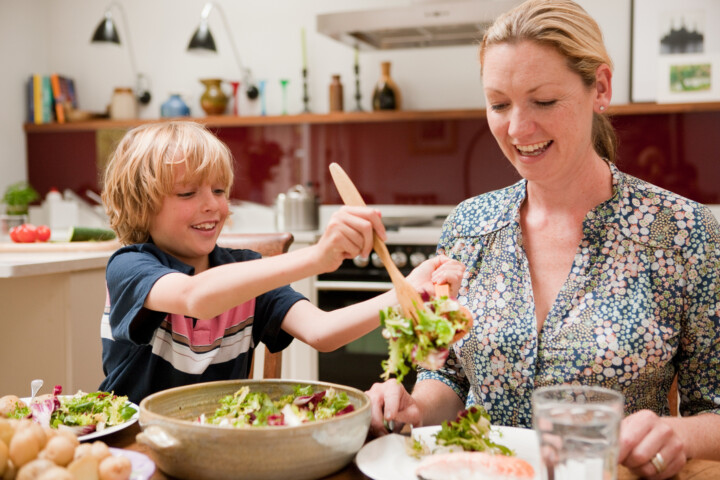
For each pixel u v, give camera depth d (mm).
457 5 3094
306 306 1256
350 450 771
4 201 3883
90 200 4395
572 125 1042
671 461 773
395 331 759
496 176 3795
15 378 2377
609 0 3559
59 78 4355
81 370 2352
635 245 1113
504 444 855
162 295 995
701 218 1107
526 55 1011
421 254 3162
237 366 1249
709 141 3492
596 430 632
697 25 3391
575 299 1124
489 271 1215
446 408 1200
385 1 3949
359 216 863
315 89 4082
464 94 3854
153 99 4352
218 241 1705
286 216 3562
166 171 1176
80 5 4441
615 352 1086
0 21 4180
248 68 4180
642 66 3482
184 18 4270
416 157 3914
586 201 1155
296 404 877
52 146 4418
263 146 4145
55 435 730
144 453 846
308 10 4066
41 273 2113
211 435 709
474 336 1183
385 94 3834
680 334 1119
